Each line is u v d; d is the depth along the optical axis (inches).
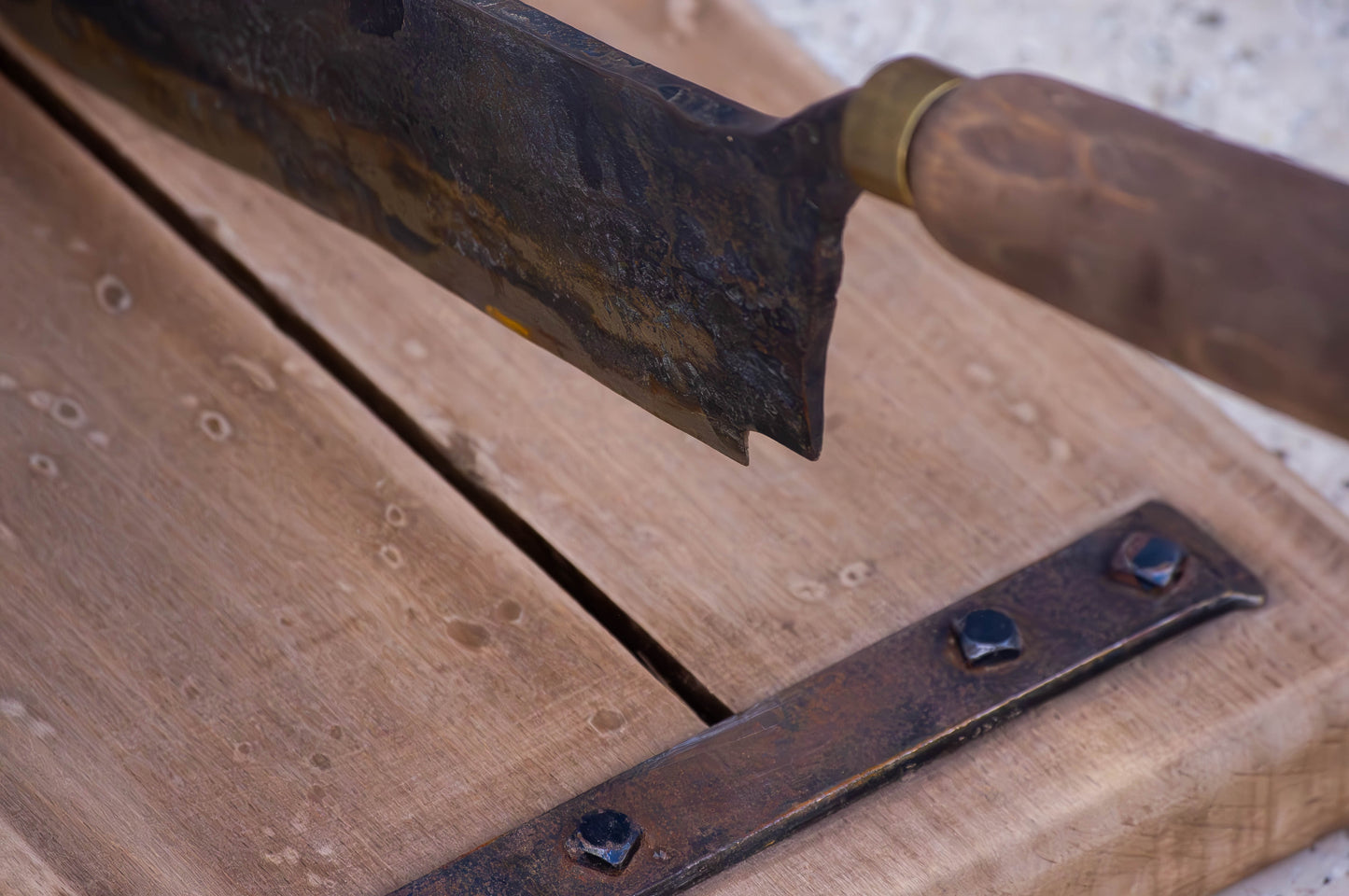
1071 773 33.4
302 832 33.0
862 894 32.7
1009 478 35.4
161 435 35.4
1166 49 44.3
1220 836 34.1
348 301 36.6
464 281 34.3
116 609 34.2
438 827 33.1
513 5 32.3
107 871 32.7
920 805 33.2
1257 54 44.0
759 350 31.8
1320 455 39.6
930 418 35.9
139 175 37.5
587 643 34.2
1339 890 34.8
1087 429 35.8
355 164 34.6
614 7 39.7
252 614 34.2
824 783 33.1
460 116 33.0
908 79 29.8
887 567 34.8
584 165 32.2
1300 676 34.0
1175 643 34.2
